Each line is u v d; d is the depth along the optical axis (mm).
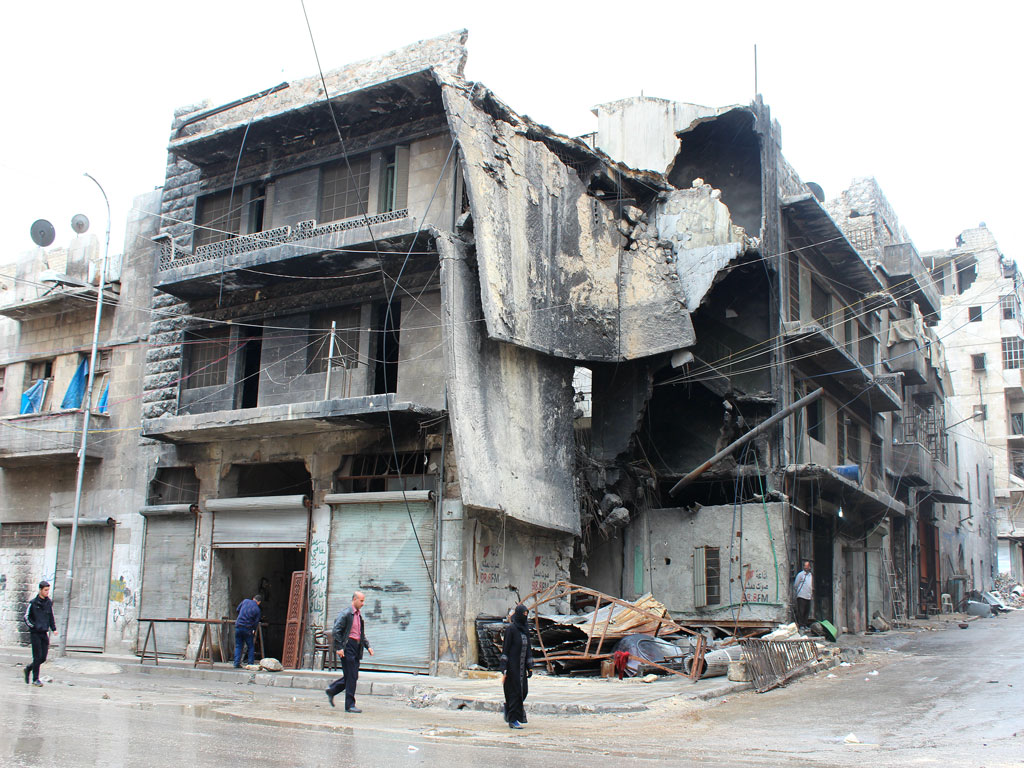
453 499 16812
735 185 22656
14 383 25266
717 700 12820
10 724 9328
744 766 7883
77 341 24281
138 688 14648
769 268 21172
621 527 20922
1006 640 21922
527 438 17469
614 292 19516
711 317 21766
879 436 29453
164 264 20719
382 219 18109
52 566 23078
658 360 20328
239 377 20438
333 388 18750
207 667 17672
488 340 16984
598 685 14016
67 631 21234
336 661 17172
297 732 9672
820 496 22547
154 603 20422
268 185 20656
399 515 17422
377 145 19125
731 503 21281
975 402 50625
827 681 14867
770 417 19688
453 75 17750
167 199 22766
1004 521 49625
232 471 20375
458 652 16078
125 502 22031
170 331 22047
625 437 20500
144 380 22344
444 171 18016
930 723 10648
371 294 18844
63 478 23500
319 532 18375
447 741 9328
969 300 52000
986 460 48875
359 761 7676
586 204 19234
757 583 19375
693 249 19969
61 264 25422
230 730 9594
